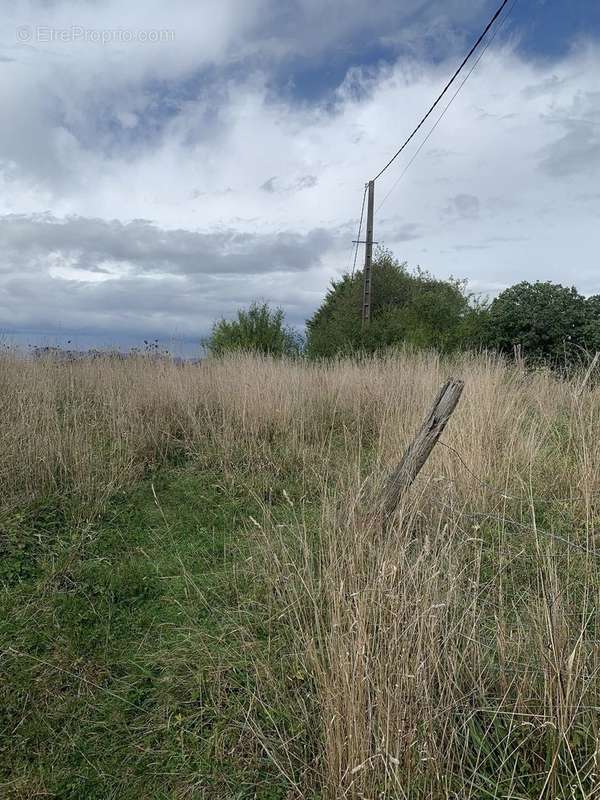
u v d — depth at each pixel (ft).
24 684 10.36
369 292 67.51
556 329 49.24
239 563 13.91
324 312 88.48
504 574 11.66
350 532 11.27
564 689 7.90
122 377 28.63
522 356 47.83
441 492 14.29
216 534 15.89
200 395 26.27
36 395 23.32
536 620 9.29
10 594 12.87
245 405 23.49
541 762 7.99
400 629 8.25
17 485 17.51
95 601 12.84
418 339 52.54
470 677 8.93
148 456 21.38
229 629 11.35
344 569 10.16
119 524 16.48
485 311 53.83
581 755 7.85
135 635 11.76
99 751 9.12
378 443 20.24
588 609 10.24
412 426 20.12
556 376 28.66
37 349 32.91
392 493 12.14
